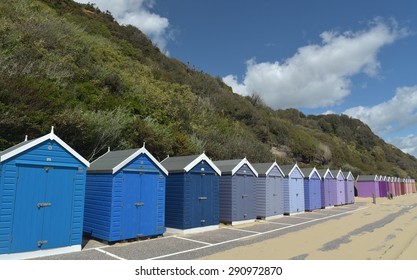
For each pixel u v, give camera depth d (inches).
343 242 454.3
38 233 334.6
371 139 3937.0
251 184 653.3
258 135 1902.1
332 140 3006.9
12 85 510.0
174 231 504.1
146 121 837.2
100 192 425.7
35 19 863.7
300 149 2139.5
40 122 533.0
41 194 339.6
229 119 1717.5
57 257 335.0
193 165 514.3
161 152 764.6
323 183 1031.0
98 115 655.1
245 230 543.2
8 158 317.1
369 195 1702.8
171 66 1899.6
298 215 805.2
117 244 407.2
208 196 541.6
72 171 367.6
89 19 1596.9
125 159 425.4
